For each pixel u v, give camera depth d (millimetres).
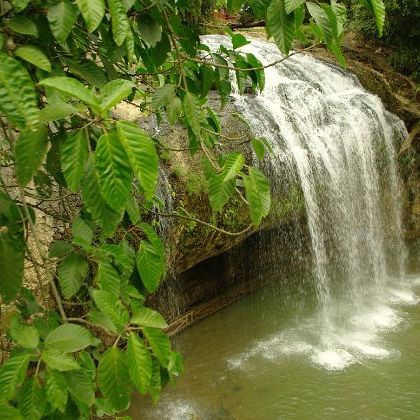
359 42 10219
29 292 1374
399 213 8531
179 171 5152
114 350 975
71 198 3434
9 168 2965
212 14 9320
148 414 4465
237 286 6914
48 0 1032
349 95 8172
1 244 1102
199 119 1614
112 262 1402
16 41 1126
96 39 1555
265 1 1151
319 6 1167
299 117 7090
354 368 5129
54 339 919
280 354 5496
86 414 1130
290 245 7141
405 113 8727
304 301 7023
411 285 7469
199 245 5496
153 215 4762
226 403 4633
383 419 4309
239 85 1896
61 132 1270
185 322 6141
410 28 8930
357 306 6793
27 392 916
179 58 1519
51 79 788
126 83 861
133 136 813
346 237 7672
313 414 4426
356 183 7699
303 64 8875
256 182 1154
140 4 1456
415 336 5781
